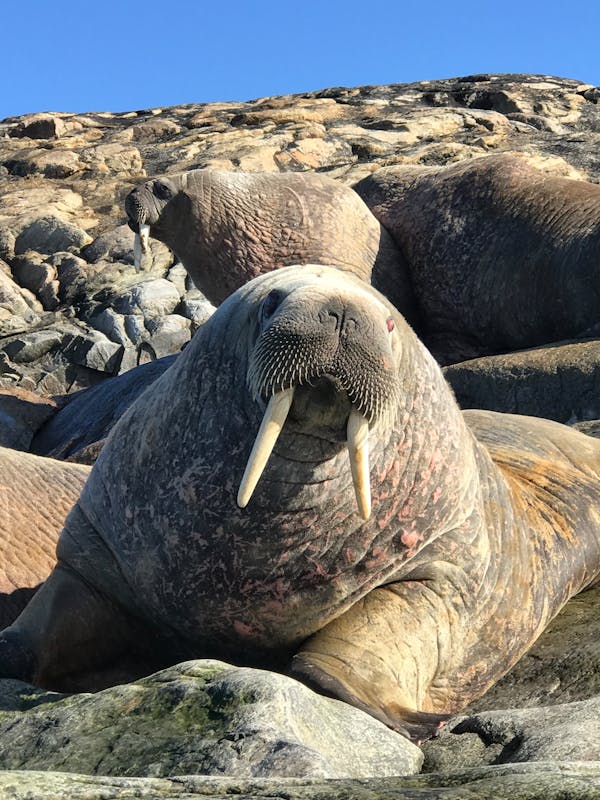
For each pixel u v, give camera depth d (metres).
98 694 4.67
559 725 4.73
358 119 23.41
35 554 7.41
